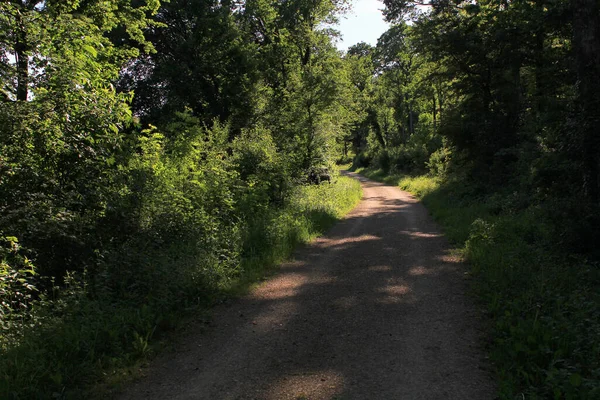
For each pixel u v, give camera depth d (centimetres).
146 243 729
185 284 668
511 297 620
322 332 549
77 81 730
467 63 1933
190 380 429
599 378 374
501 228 1005
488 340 502
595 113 839
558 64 1639
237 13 2672
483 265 788
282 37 2733
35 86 706
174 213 892
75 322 504
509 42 1786
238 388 410
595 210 783
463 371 430
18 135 636
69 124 688
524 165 1468
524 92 2031
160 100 2448
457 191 1981
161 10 2355
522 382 399
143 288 625
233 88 2392
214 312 634
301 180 1970
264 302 678
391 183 3744
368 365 452
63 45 820
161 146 1127
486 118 1919
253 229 1043
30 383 387
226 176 1238
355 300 674
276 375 436
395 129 5703
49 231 595
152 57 2497
